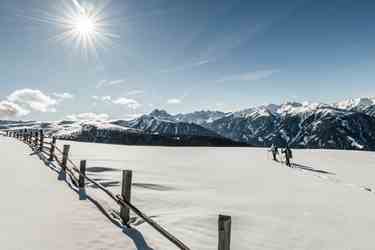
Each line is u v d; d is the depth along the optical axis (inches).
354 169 858.1
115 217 284.0
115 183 457.1
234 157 1035.9
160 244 236.1
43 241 219.0
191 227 286.8
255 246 259.4
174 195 406.9
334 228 316.2
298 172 724.7
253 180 569.0
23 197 326.6
